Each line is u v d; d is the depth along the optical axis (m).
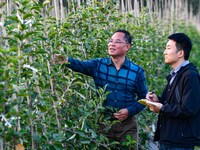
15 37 3.31
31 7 3.53
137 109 4.64
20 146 3.17
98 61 4.68
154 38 9.65
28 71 3.32
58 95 4.18
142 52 7.56
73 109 4.37
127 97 4.64
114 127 4.77
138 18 9.03
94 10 5.39
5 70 2.92
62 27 4.38
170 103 4.00
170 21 16.45
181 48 3.97
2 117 2.95
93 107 4.46
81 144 4.35
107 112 4.70
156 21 12.08
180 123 3.92
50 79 4.03
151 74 7.85
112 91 4.64
